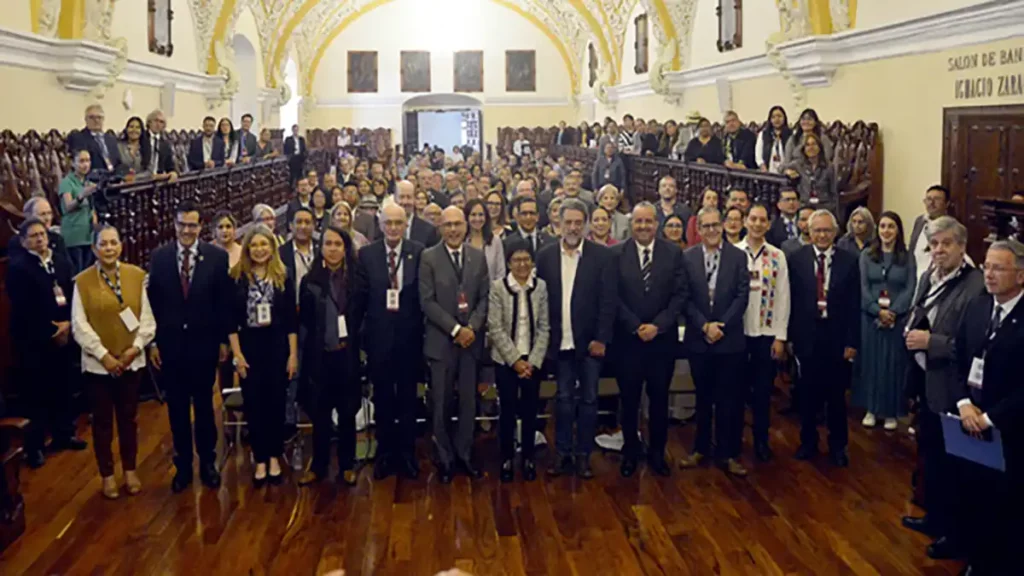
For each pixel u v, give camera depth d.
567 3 26.92
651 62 21.30
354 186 10.95
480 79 31.00
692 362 6.60
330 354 6.32
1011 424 4.43
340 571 5.15
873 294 7.37
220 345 6.34
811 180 8.95
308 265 7.20
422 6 30.58
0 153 9.14
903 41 9.89
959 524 4.91
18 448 5.60
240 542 5.51
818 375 6.66
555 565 5.21
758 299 6.60
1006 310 4.53
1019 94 8.04
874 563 5.16
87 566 5.20
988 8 8.21
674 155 14.31
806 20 11.71
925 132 9.61
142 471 6.68
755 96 14.87
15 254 6.76
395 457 6.66
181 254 6.18
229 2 18.80
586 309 6.36
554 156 26.08
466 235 7.36
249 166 14.70
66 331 6.90
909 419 7.57
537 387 6.42
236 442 7.29
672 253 6.43
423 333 6.58
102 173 8.55
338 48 30.56
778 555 5.29
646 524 5.74
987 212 5.78
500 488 6.35
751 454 6.95
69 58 11.41
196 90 18.17
